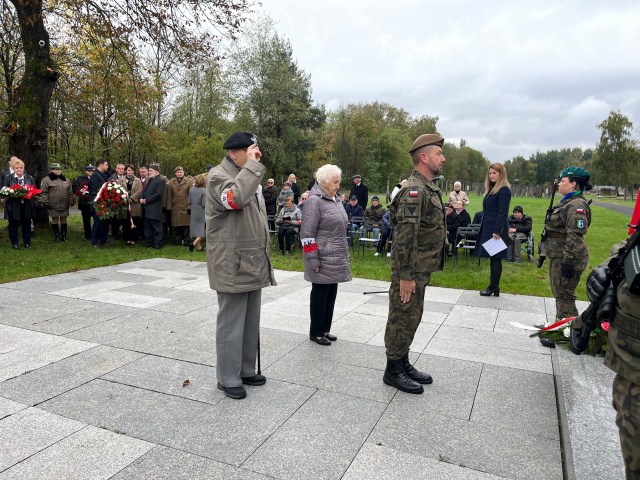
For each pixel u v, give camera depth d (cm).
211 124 2803
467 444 256
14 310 510
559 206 427
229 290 297
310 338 427
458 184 1041
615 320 170
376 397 313
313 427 271
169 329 450
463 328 478
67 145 1628
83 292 604
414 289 312
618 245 197
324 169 410
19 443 248
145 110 1664
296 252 1066
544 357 394
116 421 273
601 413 274
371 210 1138
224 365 310
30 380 329
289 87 3356
